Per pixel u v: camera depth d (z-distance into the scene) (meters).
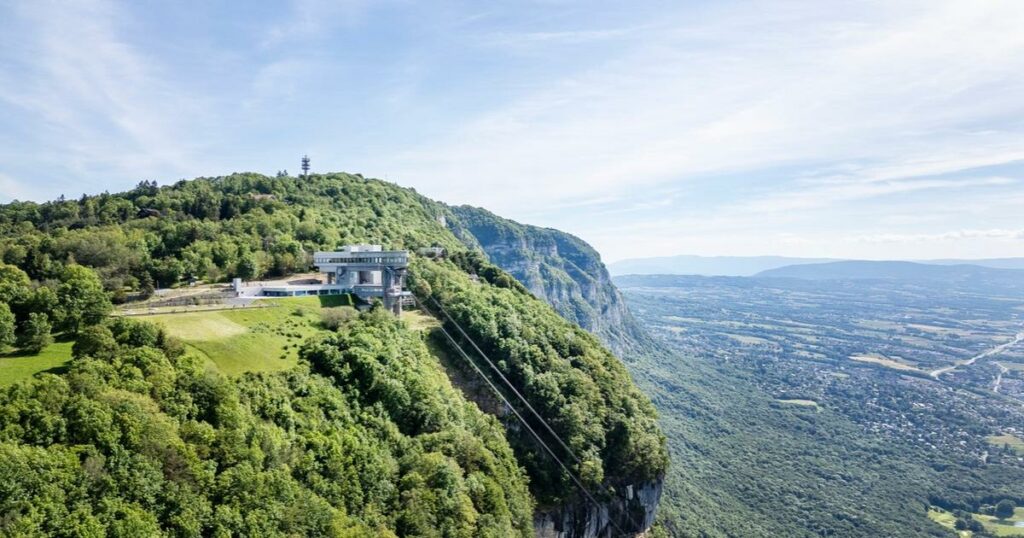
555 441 163.38
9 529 65.88
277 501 89.94
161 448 82.44
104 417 80.75
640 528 178.62
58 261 167.38
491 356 177.00
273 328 140.38
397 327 164.75
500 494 124.81
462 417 142.88
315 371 127.56
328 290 182.62
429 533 105.38
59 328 113.69
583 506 157.00
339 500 99.62
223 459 89.38
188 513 78.88
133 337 104.19
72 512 71.25
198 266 187.25
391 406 130.38
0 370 95.31
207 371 103.75
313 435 105.75
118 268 174.00
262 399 107.38
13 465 69.88
